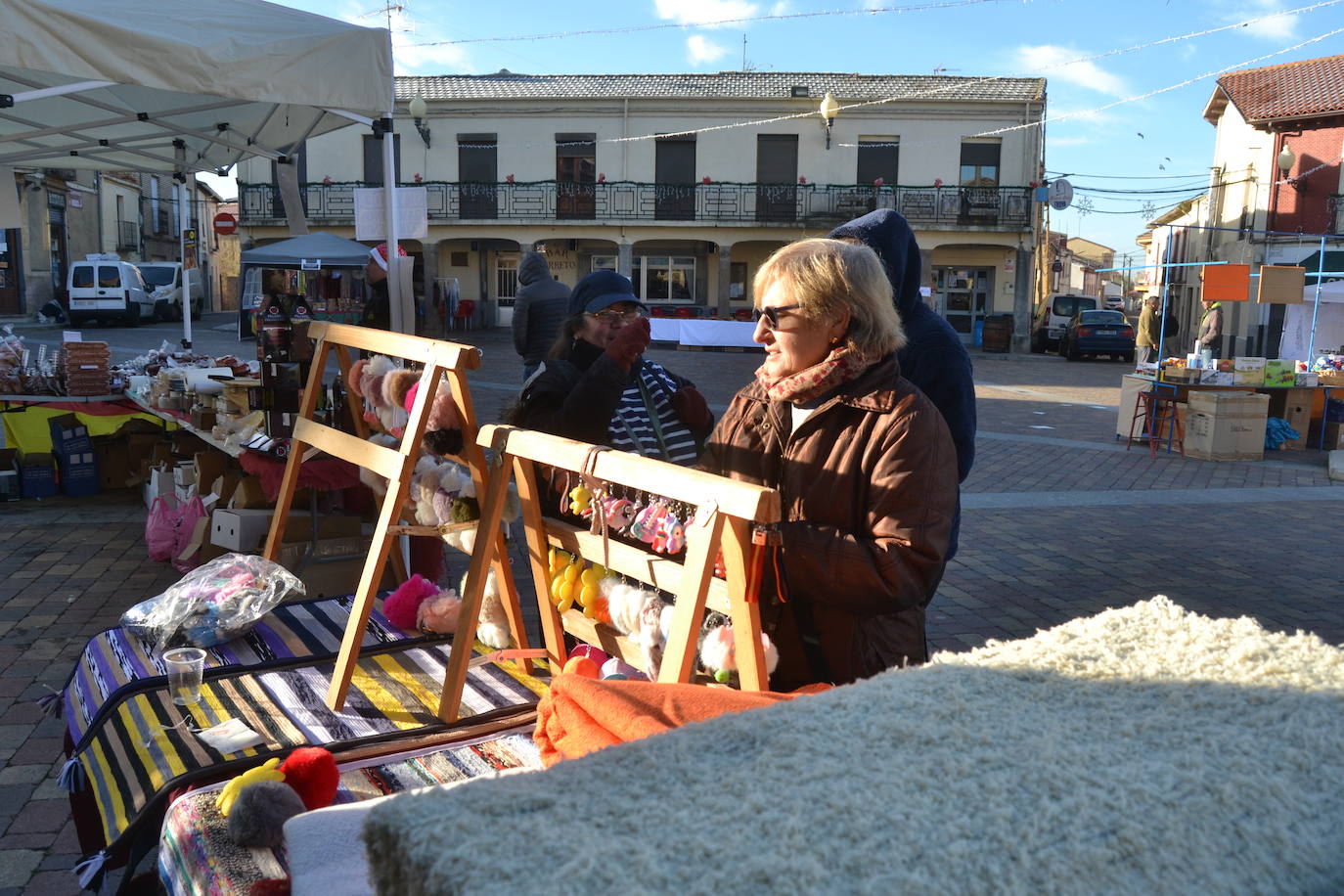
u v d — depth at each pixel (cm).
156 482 576
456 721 212
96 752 214
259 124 610
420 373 266
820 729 69
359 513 442
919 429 174
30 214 2661
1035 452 1012
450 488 244
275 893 142
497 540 236
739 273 2783
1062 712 71
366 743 199
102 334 2261
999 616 484
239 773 188
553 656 228
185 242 799
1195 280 2675
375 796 179
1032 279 2658
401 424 270
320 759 175
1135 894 53
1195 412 1005
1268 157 2294
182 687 223
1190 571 567
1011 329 2666
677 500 180
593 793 62
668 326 2056
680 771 65
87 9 348
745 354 2030
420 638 261
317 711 217
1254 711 70
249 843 158
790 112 2608
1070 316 2731
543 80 2736
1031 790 60
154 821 184
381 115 435
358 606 224
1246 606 502
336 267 1262
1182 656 80
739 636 164
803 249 183
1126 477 881
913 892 51
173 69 368
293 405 406
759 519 153
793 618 186
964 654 84
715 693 118
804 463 184
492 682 232
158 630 253
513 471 232
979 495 786
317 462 400
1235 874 55
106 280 2503
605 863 54
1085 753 64
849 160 2627
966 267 2705
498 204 2664
